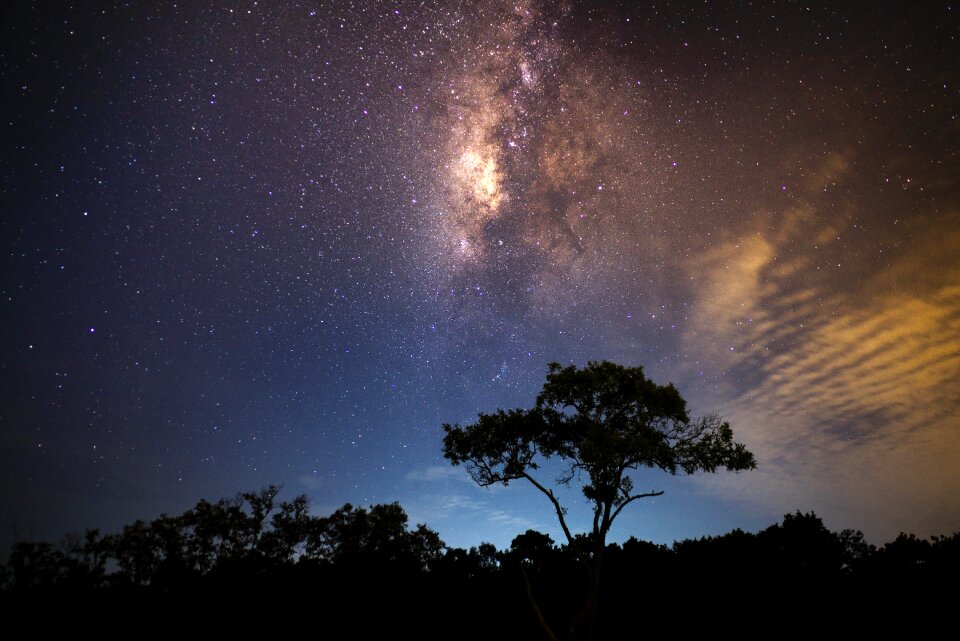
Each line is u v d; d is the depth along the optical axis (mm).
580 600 24891
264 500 28266
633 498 17141
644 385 17625
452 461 19391
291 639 24516
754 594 22906
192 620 24875
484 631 24797
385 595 26609
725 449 17422
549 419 19203
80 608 24422
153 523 26906
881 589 21453
